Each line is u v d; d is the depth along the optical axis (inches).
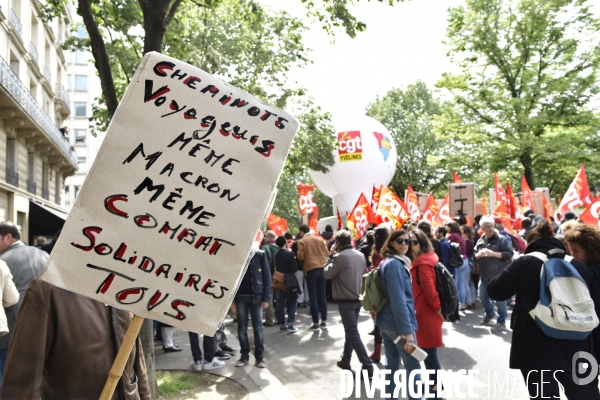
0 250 193.2
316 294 382.0
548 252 141.7
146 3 221.6
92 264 80.4
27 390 86.0
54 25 1087.6
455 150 1109.7
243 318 270.4
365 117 1151.6
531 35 973.2
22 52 810.2
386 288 181.6
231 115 89.0
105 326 97.0
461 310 415.2
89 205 81.2
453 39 1027.3
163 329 307.6
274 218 644.7
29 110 732.0
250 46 675.4
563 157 932.6
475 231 501.4
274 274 386.9
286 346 326.6
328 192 1178.0
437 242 382.6
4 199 692.7
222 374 252.7
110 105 223.3
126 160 83.4
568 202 551.8
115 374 82.4
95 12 308.0
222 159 86.8
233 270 84.6
